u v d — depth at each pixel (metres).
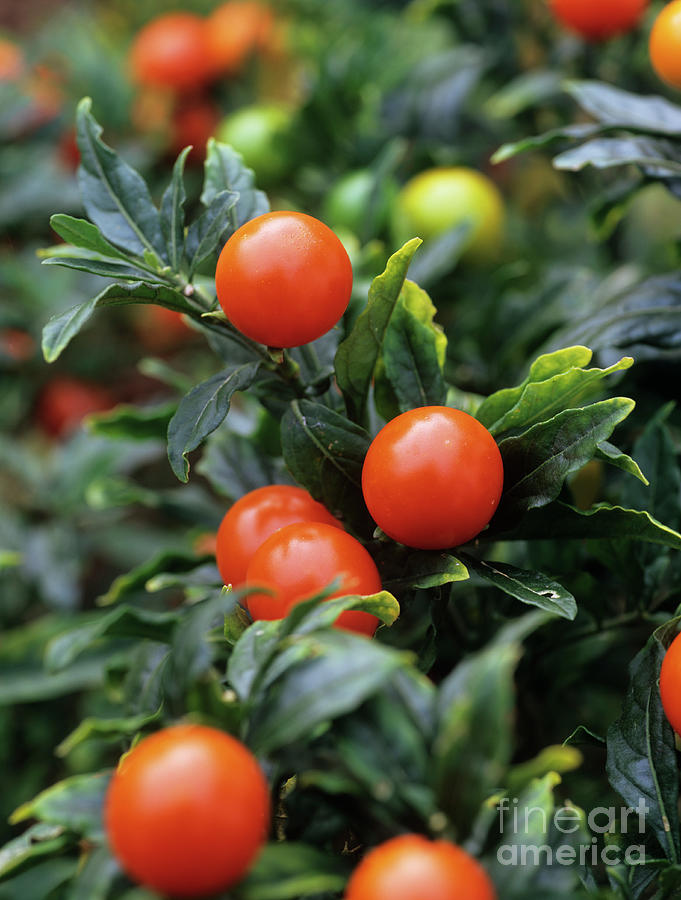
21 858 0.20
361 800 0.19
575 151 0.24
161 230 0.22
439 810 0.18
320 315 0.20
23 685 0.30
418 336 0.21
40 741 0.33
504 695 0.17
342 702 0.18
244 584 0.21
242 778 0.17
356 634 0.19
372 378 0.22
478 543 0.21
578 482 0.25
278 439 0.25
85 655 0.31
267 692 0.18
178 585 0.23
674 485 0.23
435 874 0.17
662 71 0.24
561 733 0.26
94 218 0.22
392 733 0.18
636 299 0.24
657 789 0.20
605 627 0.24
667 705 0.20
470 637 0.24
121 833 0.17
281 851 0.18
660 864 0.20
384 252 0.31
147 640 0.23
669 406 0.23
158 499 0.27
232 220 0.22
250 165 0.35
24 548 0.35
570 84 0.26
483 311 0.30
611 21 0.29
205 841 0.17
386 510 0.20
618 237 0.35
